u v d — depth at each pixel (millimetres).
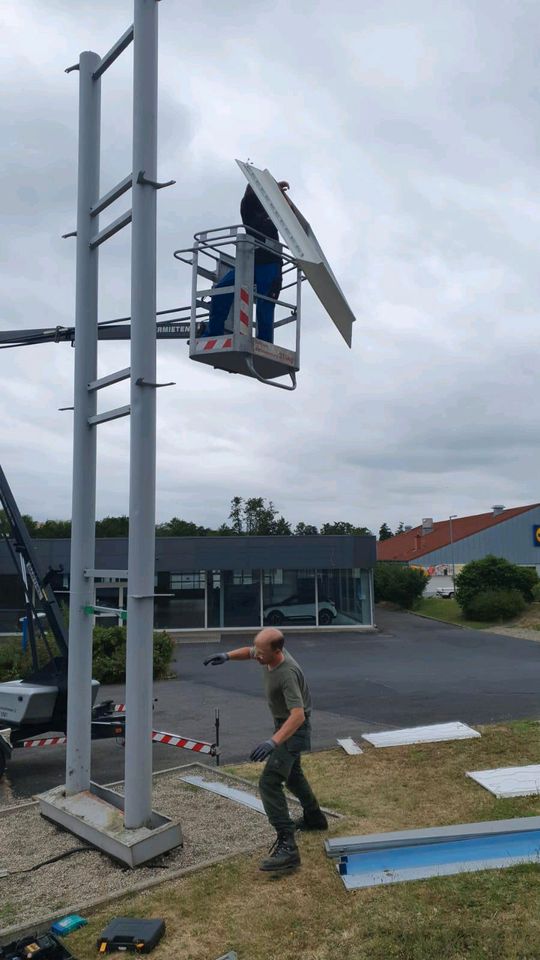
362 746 9414
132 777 5594
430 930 4195
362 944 4133
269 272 6273
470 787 7305
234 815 6445
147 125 5805
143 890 4953
